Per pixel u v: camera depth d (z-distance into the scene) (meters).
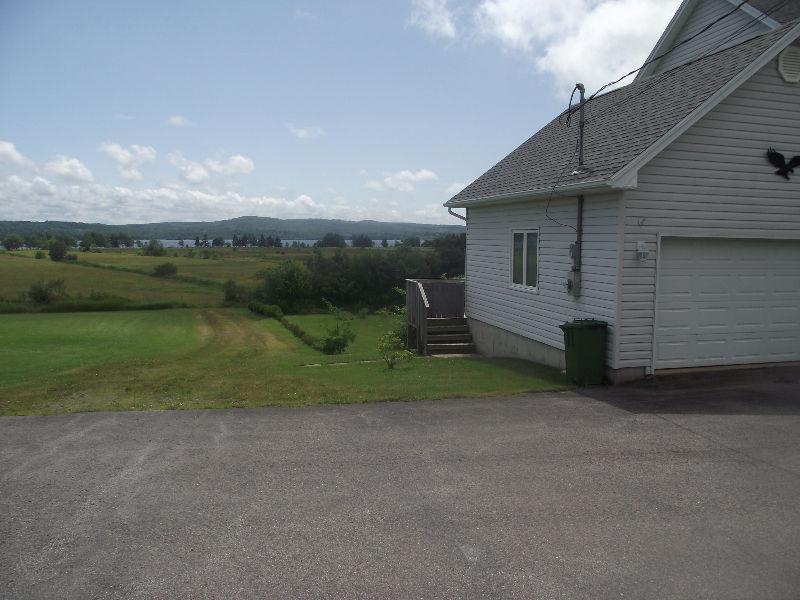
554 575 4.18
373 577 4.17
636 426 7.63
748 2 13.41
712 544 4.58
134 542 4.67
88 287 50.06
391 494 5.54
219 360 18.06
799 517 5.02
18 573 4.23
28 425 7.83
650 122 10.95
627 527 4.86
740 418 7.92
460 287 18.69
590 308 11.10
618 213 10.18
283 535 4.77
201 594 3.99
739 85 10.02
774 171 10.78
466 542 4.64
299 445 6.96
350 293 44.31
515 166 15.95
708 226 10.55
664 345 10.66
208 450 6.79
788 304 11.34
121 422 7.98
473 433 7.40
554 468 6.16
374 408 8.70
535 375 11.52
